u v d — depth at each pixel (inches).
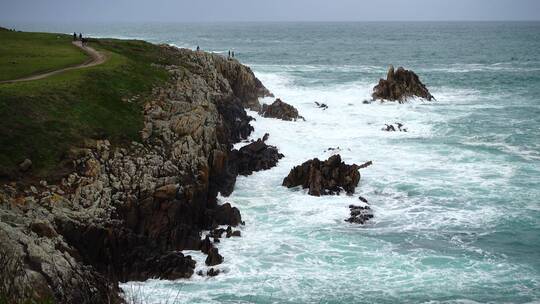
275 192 1648.6
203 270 1165.7
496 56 6195.9
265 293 1081.4
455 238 1337.4
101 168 1316.4
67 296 931.3
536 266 1200.8
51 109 1487.5
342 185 1658.5
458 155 1988.2
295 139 2187.5
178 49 2679.6
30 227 1043.3
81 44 2608.3
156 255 1191.6
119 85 1838.1
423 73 4414.4
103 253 1157.1
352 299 1062.4
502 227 1393.9
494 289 1102.4
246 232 1370.6
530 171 1809.8
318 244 1301.7
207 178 1475.1
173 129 1599.4
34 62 2053.4
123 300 1031.6
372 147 2087.8
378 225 1414.9
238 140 2107.5
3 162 1215.6
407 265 1202.0
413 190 1647.4
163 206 1294.3
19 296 658.2
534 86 3644.2
